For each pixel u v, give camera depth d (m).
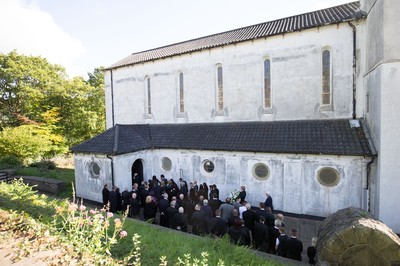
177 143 16.28
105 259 5.15
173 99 18.72
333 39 13.30
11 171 19.92
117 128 16.80
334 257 6.66
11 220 6.61
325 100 13.85
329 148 11.75
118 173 14.88
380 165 10.11
